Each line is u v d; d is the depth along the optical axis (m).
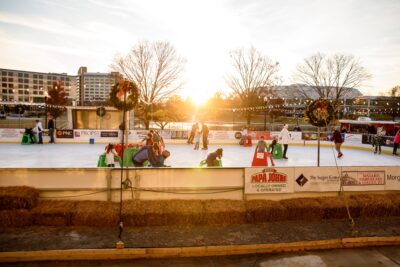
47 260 5.68
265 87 43.62
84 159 15.31
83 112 26.08
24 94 158.75
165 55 37.19
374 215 8.12
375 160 17.44
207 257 6.01
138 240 6.32
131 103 8.34
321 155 19.19
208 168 8.06
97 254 5.81
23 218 6.77
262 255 6.15
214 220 7.29
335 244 6.61
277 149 17.44
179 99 42.91
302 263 5.85
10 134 21.70
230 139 23.98
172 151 19.27
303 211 7.73
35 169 7.54
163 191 7.91
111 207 7.22
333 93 58.03
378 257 6.18
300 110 59.25
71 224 6.92
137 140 22.55
